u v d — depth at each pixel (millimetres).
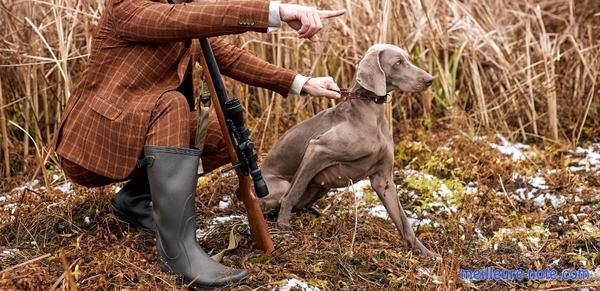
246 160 2768
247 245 2990
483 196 3785
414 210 3639
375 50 3082
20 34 4402
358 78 3041
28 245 3090
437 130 4707
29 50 4312
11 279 2545
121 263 2762
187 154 2631
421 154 4301
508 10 5285
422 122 4785
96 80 2756
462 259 3057
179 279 2668
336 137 3107
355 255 2971
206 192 3639
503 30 5195
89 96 2762
